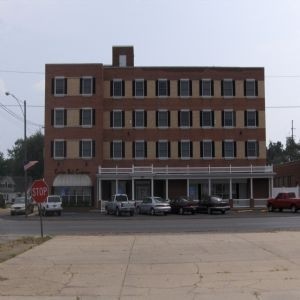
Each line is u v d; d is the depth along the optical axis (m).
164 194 66.19
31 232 29.16
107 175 63.25
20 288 11.33
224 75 68.81
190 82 68.50
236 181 66.56
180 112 68.19
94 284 11.76
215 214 51.81
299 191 64.88
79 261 15.47
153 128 67.88
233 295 10.42
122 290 11.07
